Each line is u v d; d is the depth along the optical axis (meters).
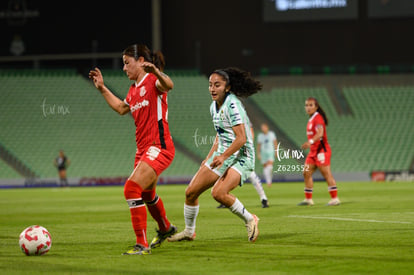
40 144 123.19
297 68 141.00
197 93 136.75
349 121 131.00
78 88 135.88
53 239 29.39
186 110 132.50
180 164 119.94
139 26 130.50
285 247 25.16
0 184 108.94
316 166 51.38
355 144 125.88
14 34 132.25
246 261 21.62
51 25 132.00
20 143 122.88
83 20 131.50
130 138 126.31
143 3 130.50
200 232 31.77
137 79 24.91
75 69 140.75
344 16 134.88
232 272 19.38
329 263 20.81
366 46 139.50
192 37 141.62
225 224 36.31
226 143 26.27
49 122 128.12
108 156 121.94
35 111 129.88
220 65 142.00
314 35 140.12
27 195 80.38
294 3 136.38
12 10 132.12
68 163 107.69
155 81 24.48
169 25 141.62
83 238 29.80
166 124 24.97
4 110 129.50
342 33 139.75
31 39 132.12
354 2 134.38
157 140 24.56
